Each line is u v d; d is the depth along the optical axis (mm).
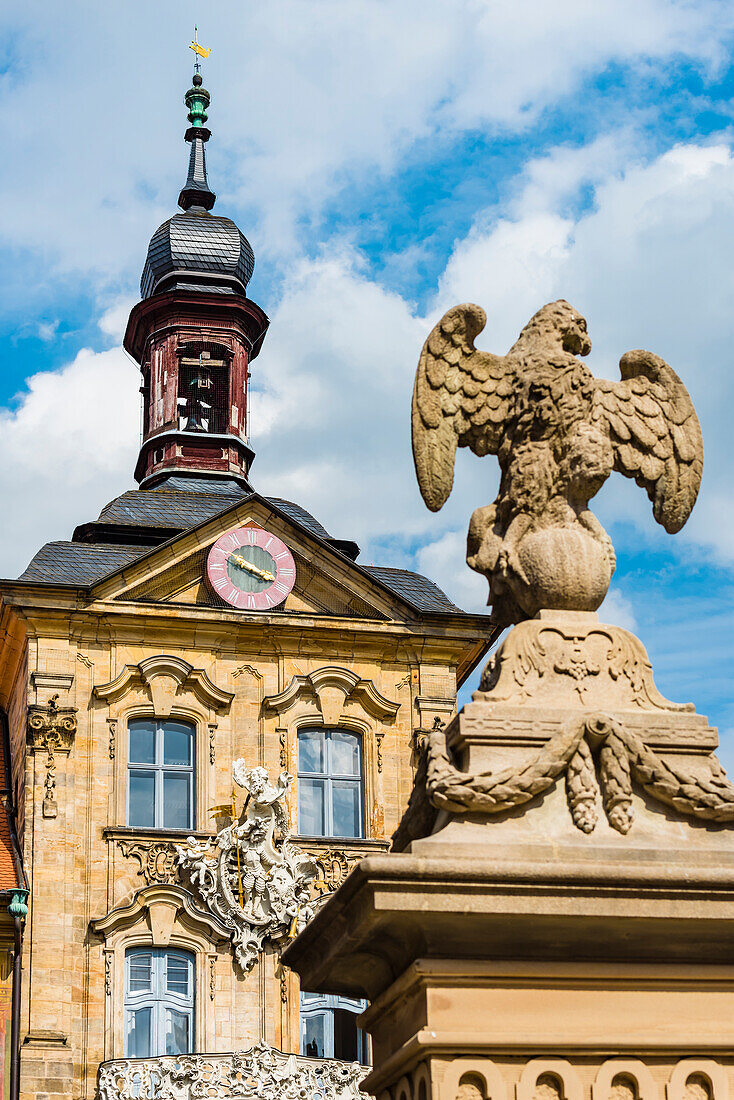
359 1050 38844
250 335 52281
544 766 7832
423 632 43031
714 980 7684
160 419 50594
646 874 7484
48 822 39188
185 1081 36312
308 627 42188
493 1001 7531
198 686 41094
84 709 40438
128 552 43438
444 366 8852
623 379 9172
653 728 8133
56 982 37938
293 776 41094
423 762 8195
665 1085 7551
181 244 53531
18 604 40500
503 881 7402
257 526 42906
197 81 59969
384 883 7328
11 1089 37219
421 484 8742
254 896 39438
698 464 9086
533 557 8547
